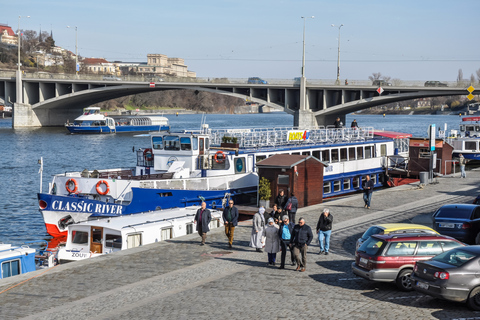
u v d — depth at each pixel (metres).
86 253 27.16
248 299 17.42
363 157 50.47
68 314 16.12
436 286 16.02
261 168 35.69
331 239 26.70
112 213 33.94
